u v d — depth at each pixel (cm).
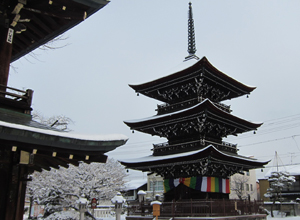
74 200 3534
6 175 876
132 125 3434
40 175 3656
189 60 3694
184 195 3103
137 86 3550
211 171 3069
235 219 2847
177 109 3388
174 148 3288
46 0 1005
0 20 1030
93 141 844
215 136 3369
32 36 1230
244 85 3569
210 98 3516
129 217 3203
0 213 848
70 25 1144
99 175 3612
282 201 6378
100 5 1027
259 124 3550
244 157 3425
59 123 3956
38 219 3612
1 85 937
